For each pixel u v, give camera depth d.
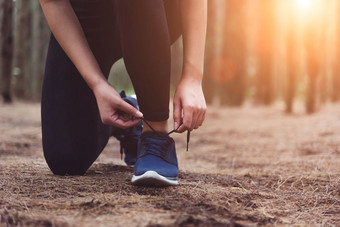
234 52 9.78
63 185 1.55
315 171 2.19
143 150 1.57
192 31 1.49
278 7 9.48
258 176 2.07
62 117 1.71
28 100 10.72
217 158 3.02
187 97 1.43
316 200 1.57
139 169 1.53
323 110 7.42
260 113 7.99
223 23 9.87
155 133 1.58
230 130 5.17
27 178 1.66
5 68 8.21
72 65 1.68
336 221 1.34
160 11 1.39
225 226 1.10
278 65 14.59
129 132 2.01
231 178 1.96
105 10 1.64
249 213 1.31
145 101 1.47
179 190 1.52
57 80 1.70
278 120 6.16
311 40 6.93
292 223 1.27
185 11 1.50
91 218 1.14
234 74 9.84
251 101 13.40
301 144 3.46
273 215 1.35
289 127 4.98
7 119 5.29
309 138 3.80
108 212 1.20
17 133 3.94
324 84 10.46
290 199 1.58
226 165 2.64
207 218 1.16
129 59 1.40
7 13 8.16
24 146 3.15
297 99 14.34
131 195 1.42
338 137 3.64
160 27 1.37
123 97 1.92
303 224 1.28
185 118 1.42
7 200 1.31
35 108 7.37
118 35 1.72
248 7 9.80
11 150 2.85
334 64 11.55
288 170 2.28
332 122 4.92
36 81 11.42
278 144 3.64
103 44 1.71
